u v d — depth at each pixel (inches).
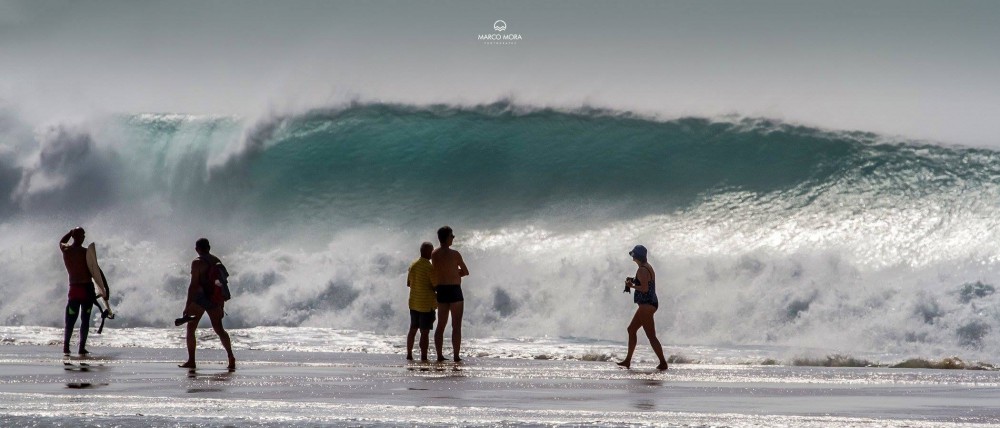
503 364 2126.0
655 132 4758.9
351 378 1782.7
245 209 4734.3
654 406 1418.6
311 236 4384.8
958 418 1321.4
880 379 1857.8
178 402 1400.1
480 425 1200.2
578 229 4104.3
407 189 4709.6
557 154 4749.0
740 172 4478.3
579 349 2506.2
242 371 1908.2
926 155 4271.7
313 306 3277.6
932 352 2544.3
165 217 4685.0
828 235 3668.8
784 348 2603.3
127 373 1836.9
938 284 2901.1
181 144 4945.9
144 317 3324.3
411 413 1301.7
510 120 4940.9
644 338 2829.7
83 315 2316.7
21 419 1228.5
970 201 3848.4
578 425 1205.7
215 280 1966.0
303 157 4891.7
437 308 2267.5
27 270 3558.1
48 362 2062.0
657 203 4320.9
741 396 1560.0
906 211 3826.3
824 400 1520.7
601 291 3117.6
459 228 4284.0
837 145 4441.4
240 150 4884.4
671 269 3240.7
